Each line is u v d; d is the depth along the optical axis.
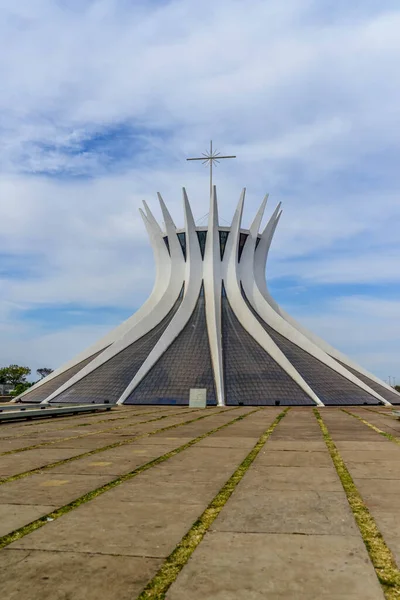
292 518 6.91
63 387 45.16
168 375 44.41
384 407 39.78
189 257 54.50
